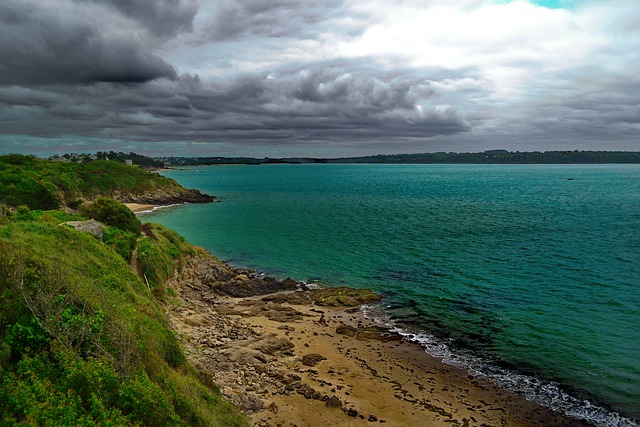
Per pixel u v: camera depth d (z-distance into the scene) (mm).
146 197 117500
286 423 19188
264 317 33844
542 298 36188
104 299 16094
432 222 78125
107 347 14133
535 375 24391
